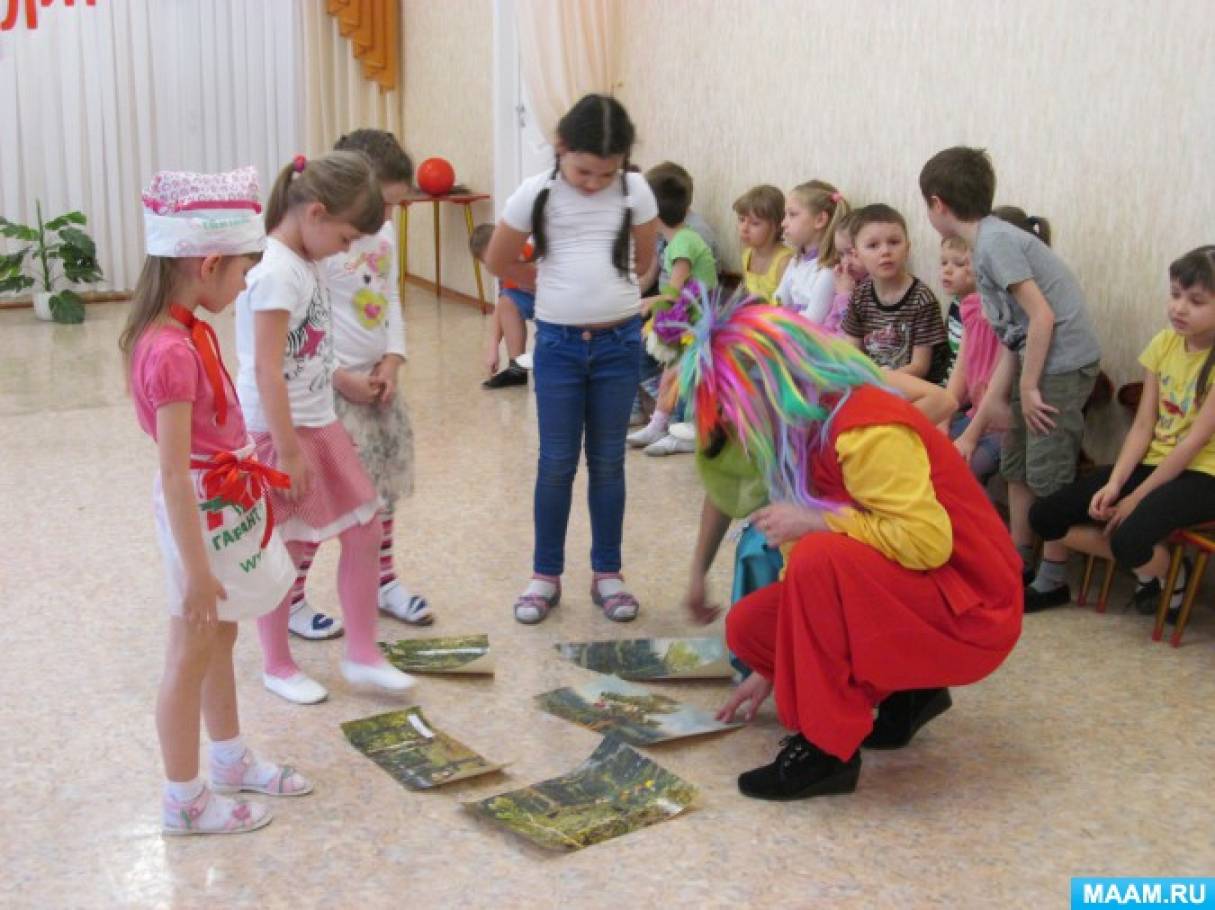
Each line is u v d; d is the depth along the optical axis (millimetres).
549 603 3115
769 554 2590
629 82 5582
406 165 2885
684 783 2299
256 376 2451
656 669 2799
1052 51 3592
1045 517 3143
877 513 2146
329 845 2133
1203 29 3180
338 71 7984
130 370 1985
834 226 4125
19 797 2266
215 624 2074
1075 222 3596
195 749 2131
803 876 2043
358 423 2883
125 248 7746
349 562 2639
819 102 4492
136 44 7492
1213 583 3307
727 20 4891
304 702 2641
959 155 3281
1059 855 2107
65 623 3025
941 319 3844
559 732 2535
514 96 6723
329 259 2799
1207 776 2371
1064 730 2555
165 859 2088
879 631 2150
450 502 3953
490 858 2096
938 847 2131
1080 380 3242
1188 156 3258
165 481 1943
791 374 2158
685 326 2250
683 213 4852
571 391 2963
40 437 4664
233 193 2012
